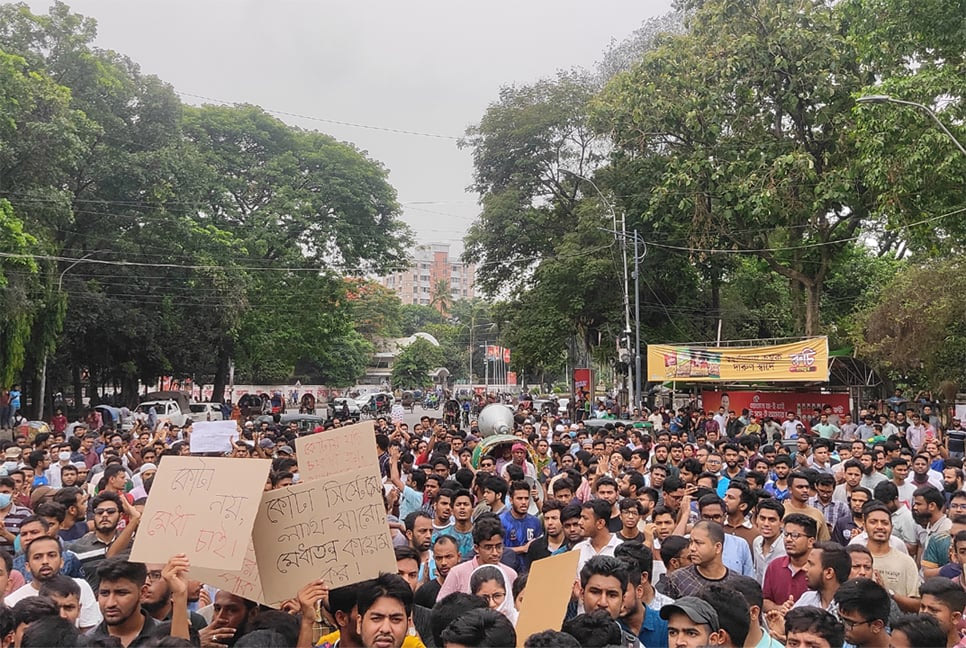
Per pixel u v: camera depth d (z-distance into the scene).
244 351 40.84
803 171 24.36
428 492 9.13
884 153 18.72
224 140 39.62
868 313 25.12
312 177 39.31
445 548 6.19
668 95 26.92
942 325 21.92
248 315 38.12
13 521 7.98
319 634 5.14
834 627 3.93
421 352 84.38
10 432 26.73
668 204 29.30
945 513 7.95
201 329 37.12
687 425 25.11
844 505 8.66
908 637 4.03
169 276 33.12
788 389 27.22
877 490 8.01
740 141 27.03
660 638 5.08
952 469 9.74
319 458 5.62
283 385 67.12
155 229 31.62
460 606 4.42
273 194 38.78
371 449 5.65
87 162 29.36
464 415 40.53
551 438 18.47
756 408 27.39
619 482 9.20
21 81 23.22
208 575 4.37
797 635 3.96
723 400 26.83
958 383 22.91
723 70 25.34
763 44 25.22
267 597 4.30
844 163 25.05
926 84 17.75
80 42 29.36
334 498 4.44
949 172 17.53
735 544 6.87
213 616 4.89
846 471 9.16
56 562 5.48
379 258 40.34
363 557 4.37
